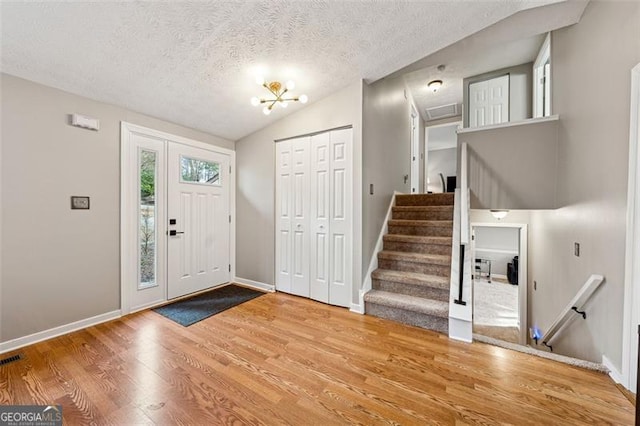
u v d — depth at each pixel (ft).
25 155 6.75
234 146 12.84
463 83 14.08
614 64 5.75
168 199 10.12
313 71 8.39
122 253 8.70
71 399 4.86
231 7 5.68
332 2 5.93
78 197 7.72
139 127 9.18
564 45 8.46
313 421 4.40
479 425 4.28
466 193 9.21
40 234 7.01
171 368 5.82
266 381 5.40
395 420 4.41
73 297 7.63
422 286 8.68
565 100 8.27
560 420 4.35
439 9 6.46
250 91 8.98
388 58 8.08
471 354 6.35
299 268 10.85
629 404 4.66
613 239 5.67
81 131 7.79
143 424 4.32
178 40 6.39
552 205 8.81
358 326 7.99
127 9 5.39
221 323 8.20
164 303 9.89
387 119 11.66
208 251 11.68
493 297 19.60
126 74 7.30
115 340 7.07
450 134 22.80
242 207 12.66
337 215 9.82
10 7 4.98
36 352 6.43
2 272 6.43
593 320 6.44
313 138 10.43
